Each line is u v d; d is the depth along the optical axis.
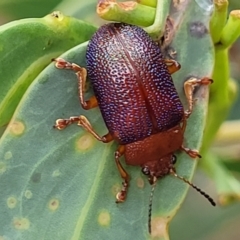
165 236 0.06
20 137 0.06
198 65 0.06
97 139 0.06
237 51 0.08
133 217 0.06
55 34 0.06
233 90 0.07
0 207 0.06
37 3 0.08
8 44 0.06
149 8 0.06
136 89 0.06
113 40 0.06
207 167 0.07
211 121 0.07
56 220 0.06
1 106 0.06
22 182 0.06
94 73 0.06
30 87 0.06
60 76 0.06
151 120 0.06
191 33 0.06
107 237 0.06
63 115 0.06
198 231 0.08
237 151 0.08
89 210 0.06
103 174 0.06
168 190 0.06
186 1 0.06
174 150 0.06
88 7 0.07
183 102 0.06
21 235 0.06
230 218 0.08
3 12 0.08
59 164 0.06
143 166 0.06
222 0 0.06
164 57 0.06
